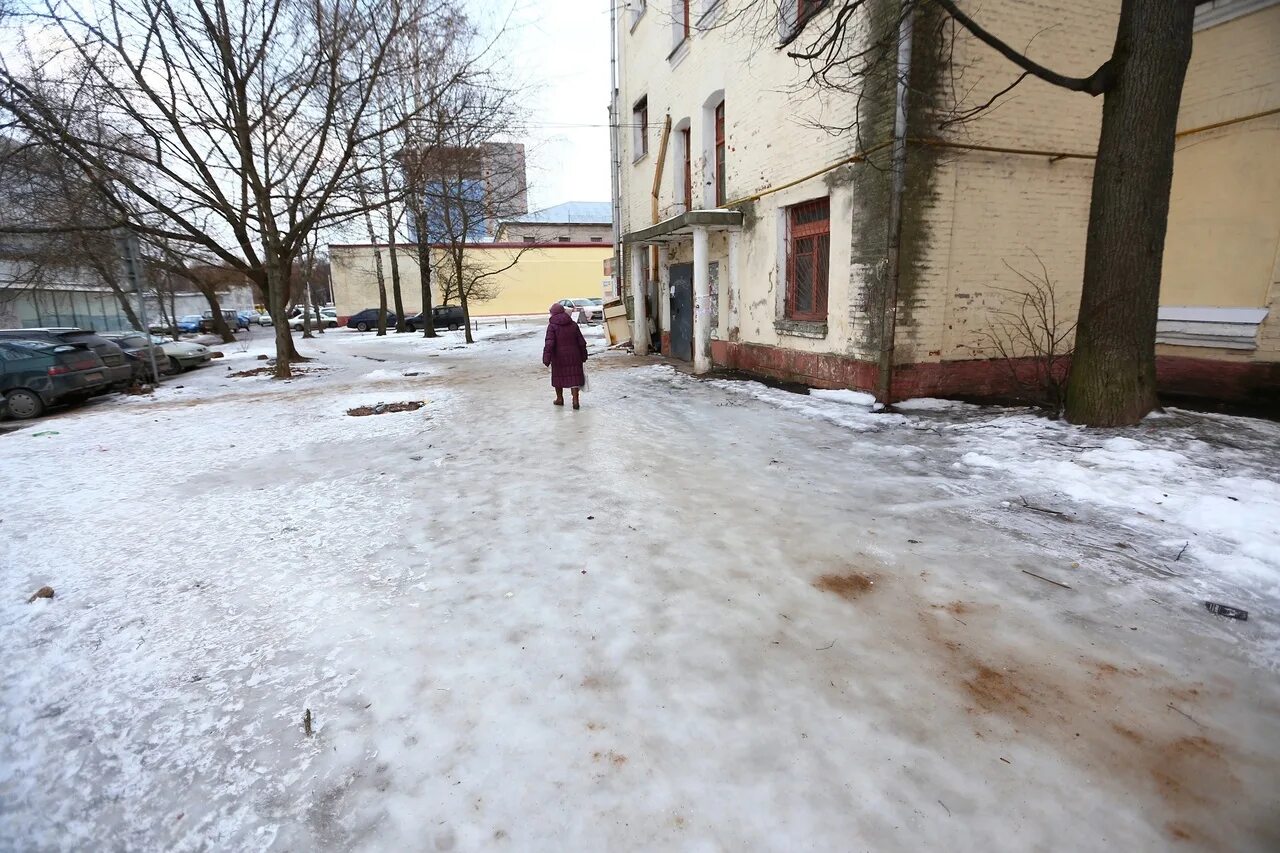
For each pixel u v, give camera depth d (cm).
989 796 200
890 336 779
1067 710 238
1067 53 785
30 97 1154
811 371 956
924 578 344
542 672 272
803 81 913
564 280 4506
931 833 187
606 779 211
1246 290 712
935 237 774
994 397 820
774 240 1033
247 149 1463
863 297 823
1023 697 246
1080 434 584
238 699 263
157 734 244
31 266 1789
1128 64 537
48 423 991
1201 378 757
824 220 934
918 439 634
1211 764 210
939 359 807
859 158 780
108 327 3084
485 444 706
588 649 288
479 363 1681
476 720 243
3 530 482
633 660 278
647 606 324
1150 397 601
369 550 415
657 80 1459
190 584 376
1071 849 181
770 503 470
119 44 1272
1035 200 812
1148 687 249
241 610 340
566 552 396
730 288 1204
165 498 559
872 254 800
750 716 240
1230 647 273
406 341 2664
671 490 509
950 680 258
